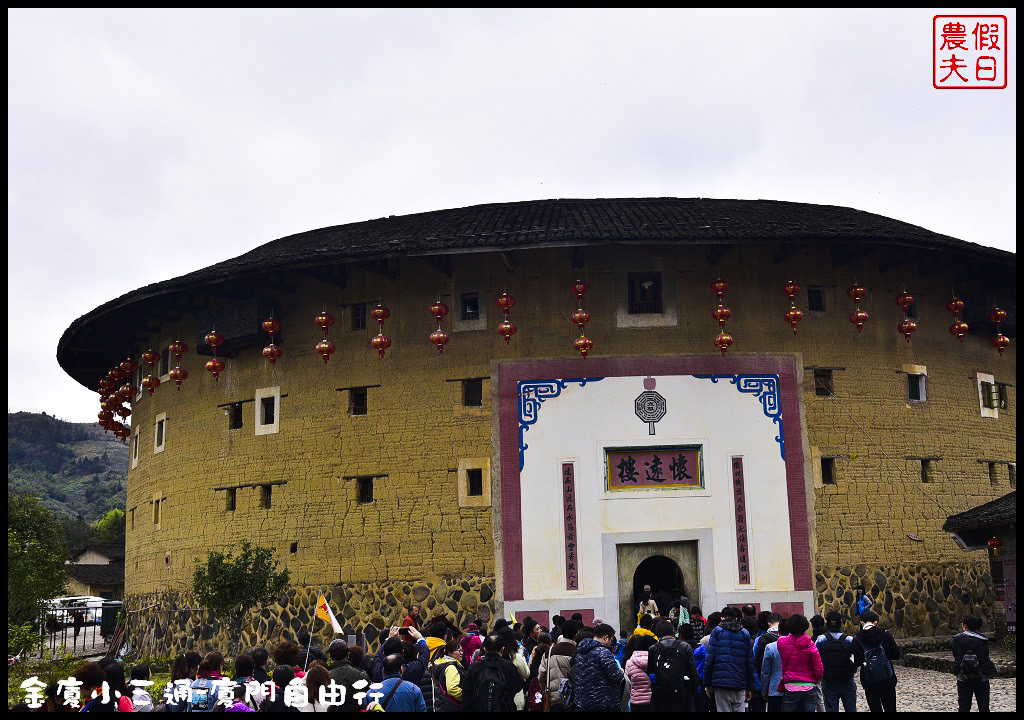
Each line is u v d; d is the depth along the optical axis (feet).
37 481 380.78
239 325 72.79
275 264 66.39
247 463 73.41
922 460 71.26
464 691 33.06
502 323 65.98
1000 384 78.74
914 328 69.67
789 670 34.63
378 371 70.49
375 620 66.54
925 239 66.64
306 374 72.49
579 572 65.10
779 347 69.46
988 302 74.33
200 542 74.64
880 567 67.72
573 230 65.87
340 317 72.49
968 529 62.44
